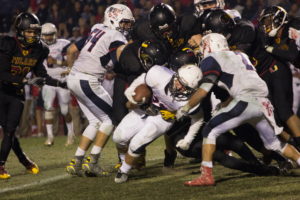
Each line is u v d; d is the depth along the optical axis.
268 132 11.46
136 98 11.52
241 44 12.70
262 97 11.31
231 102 11.16
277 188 10.73
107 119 13.20
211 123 11.17
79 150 13.16
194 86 11.18
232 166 11.79
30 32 13.30
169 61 12.38
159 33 13.05
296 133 13.09
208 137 11.18
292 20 13.13
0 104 13.39
